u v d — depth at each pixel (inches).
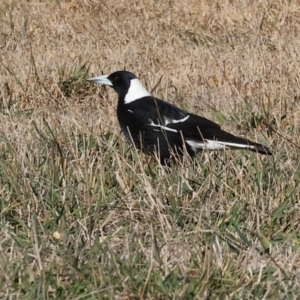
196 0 1167.6
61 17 1148.5
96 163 583.8
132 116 637.3
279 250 455.5
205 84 859.4
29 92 816.9
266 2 1146.7
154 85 853.2
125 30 1083.9
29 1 1221.1
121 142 635.5
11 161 573.6
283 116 713.0
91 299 395.9
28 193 517.7
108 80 663.8
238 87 827.4
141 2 1183.6
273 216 493.0
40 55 958.4
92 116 742.5
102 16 1144.2
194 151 626.2
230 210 503.2
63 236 462.0
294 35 1048.2
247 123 723.4
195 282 406.6
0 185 535.8
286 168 570.3
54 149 578.2
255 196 518.3
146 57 960.3
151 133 629.0
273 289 401.1
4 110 769.6
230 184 544.7
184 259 438.6
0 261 424.2
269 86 813.2
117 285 404.5
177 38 1056.8
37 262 420.5
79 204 510.9
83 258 432.8
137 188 532.1
